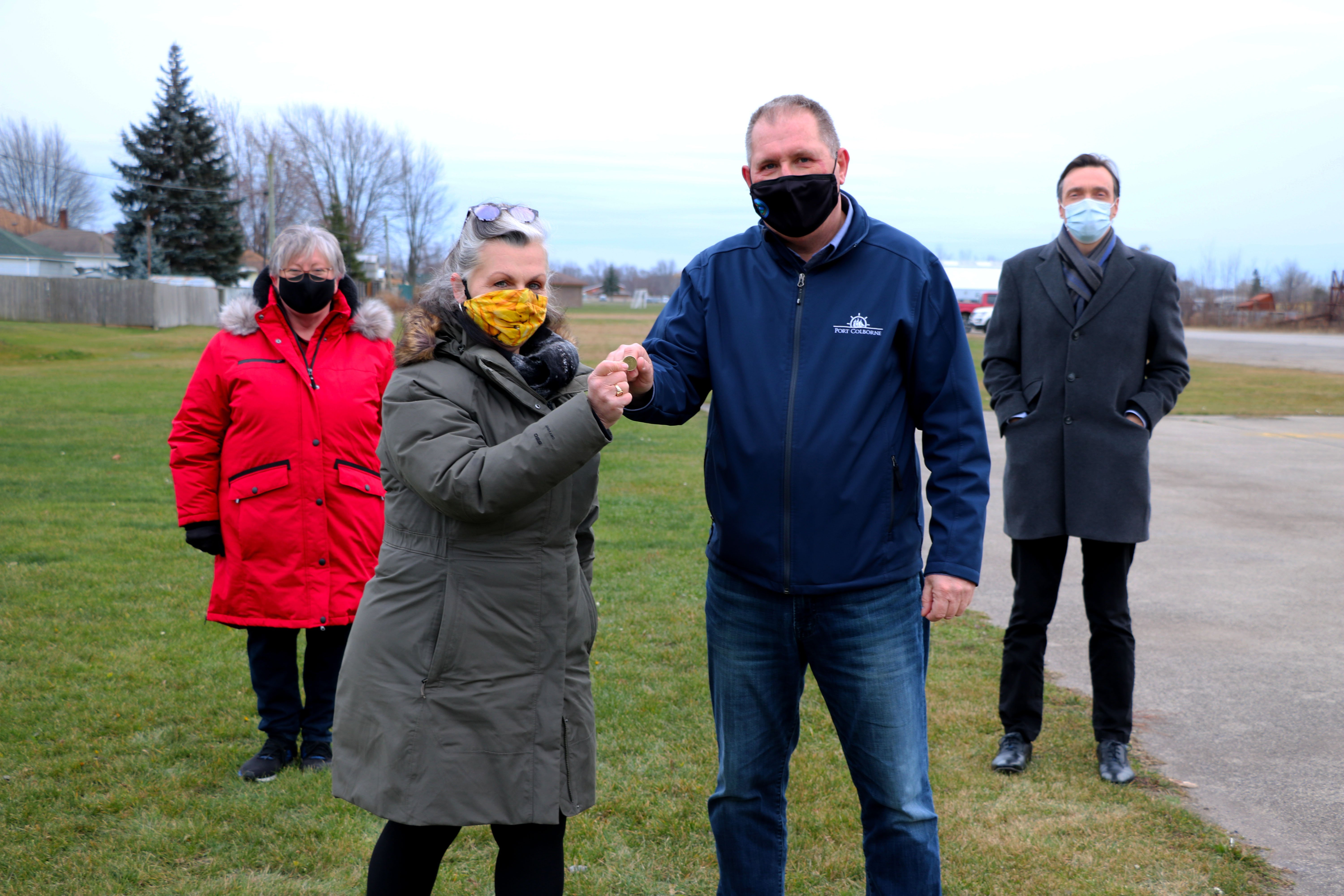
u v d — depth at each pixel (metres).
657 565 6.77
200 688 4.43
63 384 19.59
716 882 2.95
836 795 3.48
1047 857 3.02
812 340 2.37
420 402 2.10
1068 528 3.52
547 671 2.17
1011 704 3.72
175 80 54.91
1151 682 4.51
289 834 3.19
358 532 3.66
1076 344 3.57
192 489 3.55
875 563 2.35
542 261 2.21
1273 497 9.24
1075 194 3.62
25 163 53.97
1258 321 61.22
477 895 2.87
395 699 2.10
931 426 2.42
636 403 2.29
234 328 3.58
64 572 6.34
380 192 72.81
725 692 2.48
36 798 3.38
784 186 2.29
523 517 2.11
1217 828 3.19
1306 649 4.97
